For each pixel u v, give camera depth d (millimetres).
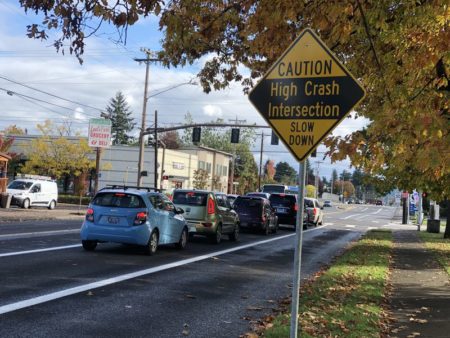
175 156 62062
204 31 8750
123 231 13211
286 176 144000
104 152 56906
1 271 9820
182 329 6812
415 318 7770
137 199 13523
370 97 8062
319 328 6652
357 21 6934
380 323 7312
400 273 12586
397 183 18719
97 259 12164
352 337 6293
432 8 6215
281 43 7227
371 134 5539
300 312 7559
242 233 23812
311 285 10047
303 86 4922
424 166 4719
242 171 101812
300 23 7410
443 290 10273
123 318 7152
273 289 9914
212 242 17906
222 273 11508
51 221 24578
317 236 25281
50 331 6324
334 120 4805
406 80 6844
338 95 4805
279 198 28781
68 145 50219
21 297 7918
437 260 15648
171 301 8383
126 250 14242
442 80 6363
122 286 9242
